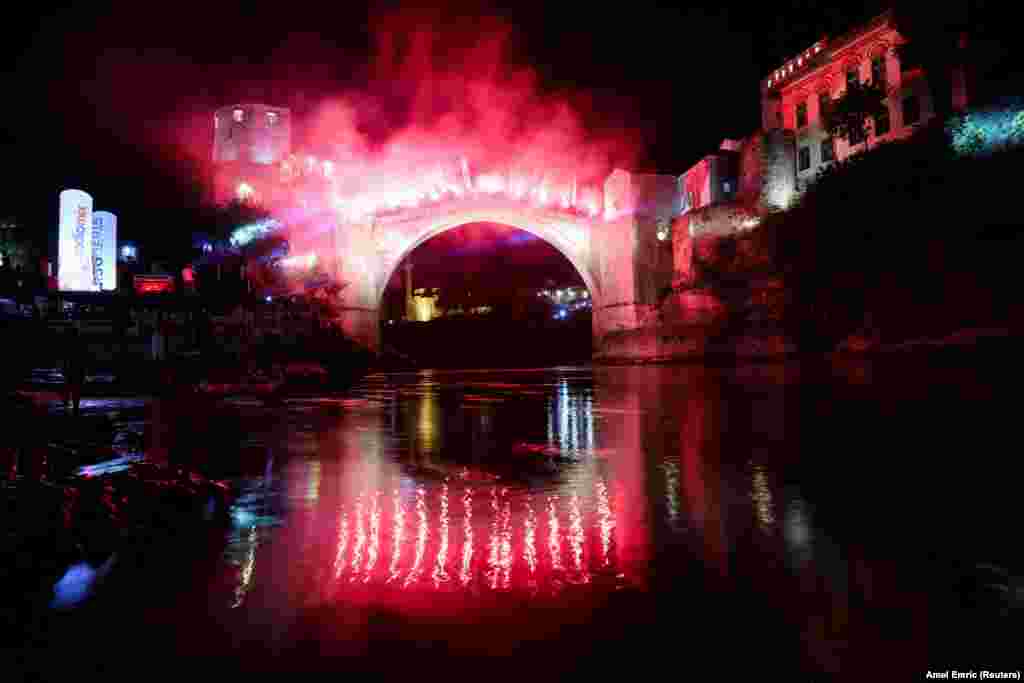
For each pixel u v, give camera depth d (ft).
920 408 34.99
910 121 115.65
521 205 171.12
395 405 52.85
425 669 9.07
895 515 16.31
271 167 145.48
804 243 102.32
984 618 10.48
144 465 21.38
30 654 9.52
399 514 17.47
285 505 18.58
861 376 58.54
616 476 22.38
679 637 9.99
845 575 12.42
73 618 10.76
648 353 145.07
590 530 15.81
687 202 167.84
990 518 15.75
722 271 134.82
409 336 235.40
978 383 44.45
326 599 11.61
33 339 66.59
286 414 45.14
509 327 221.25
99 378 61.72
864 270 86.53
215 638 10.04
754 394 51.42
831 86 134.21
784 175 141.79
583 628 10.35
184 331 84.69
